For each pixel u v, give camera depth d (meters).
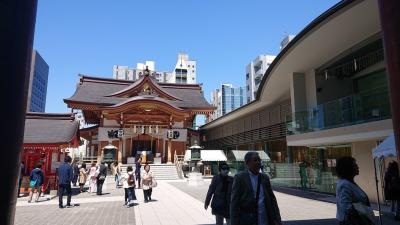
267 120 27.39
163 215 10.68
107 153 25.45
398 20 1.95
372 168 13.45
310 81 18.97
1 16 1.55
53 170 17.89
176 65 113.69
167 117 35.94
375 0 11.41
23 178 17.28
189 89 44.62
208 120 41.62
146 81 37.34
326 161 18.80
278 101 25.22
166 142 36.16
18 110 1.58
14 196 1.57
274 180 21.78
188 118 39.62
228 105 103.12
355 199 3.55
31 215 10.73
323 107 14.78
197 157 25.23
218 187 6.28
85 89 38.38
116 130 34.62
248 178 3.99
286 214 10.40
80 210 11.82
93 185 18.06
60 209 12.06
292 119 17.86
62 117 21.28
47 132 19.03
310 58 17.25
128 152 35.09
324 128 14.62
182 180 28.66
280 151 26.12
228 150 37.22
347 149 16.58
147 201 14.01
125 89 37.38
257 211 3.84
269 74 20.05
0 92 1.50
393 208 10.17
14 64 1.57
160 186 22.19
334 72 18.14
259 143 29.91
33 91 96.38
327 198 14.15
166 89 43.59
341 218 3.54
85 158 31.17
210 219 9.92
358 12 12.33
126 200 12.91
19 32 1.62
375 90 11.34
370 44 14.69
